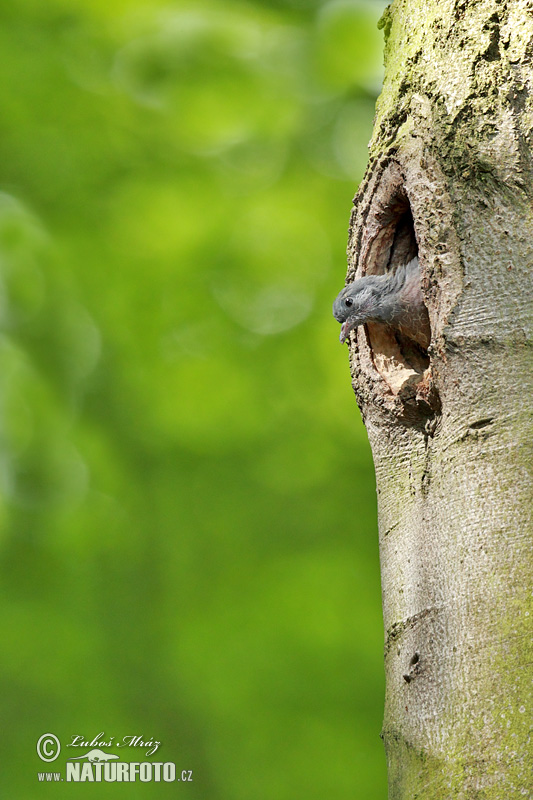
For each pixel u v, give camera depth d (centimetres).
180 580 1216
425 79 451
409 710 402
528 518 388
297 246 1259
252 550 1216
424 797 379
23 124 1223
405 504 441
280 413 1241
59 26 1230
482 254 421
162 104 1255
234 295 1259
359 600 1184
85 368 1274
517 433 399
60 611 1205
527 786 353
